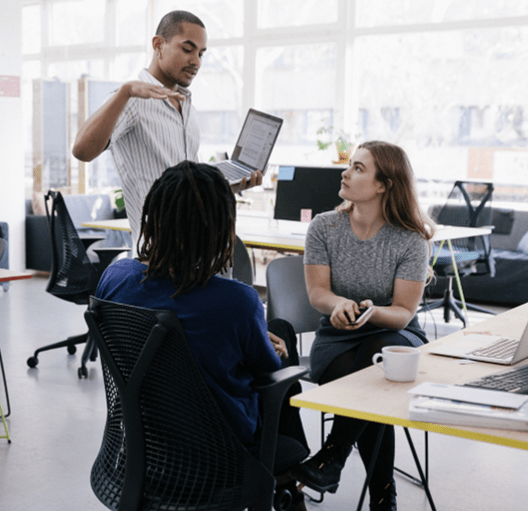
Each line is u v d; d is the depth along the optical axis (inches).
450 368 62.7
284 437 66.4
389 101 290.5
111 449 61.0
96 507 93.4
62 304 229.1
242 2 327.0
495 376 57.6
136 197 99.5
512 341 72.5
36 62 343.9
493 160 266.7
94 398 139.3
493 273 211.9
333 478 70.7
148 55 341.1
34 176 316.8
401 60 285.1
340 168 164.6
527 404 47.2
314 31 306.5
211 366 54.7
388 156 86.0
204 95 344.2
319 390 55.1
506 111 261.7
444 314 209.8
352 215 90.6
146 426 56.2
